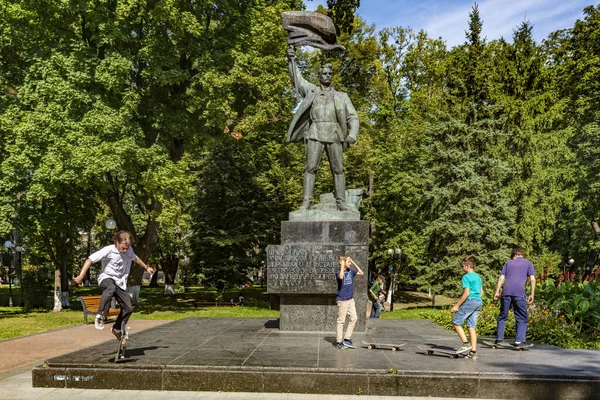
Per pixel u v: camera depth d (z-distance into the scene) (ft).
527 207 77.41
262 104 68.39
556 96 89.86
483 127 76.74
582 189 90.38
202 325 36.76
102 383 21.74
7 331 45.85
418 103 103.81
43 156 55.72
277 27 68.18
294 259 31.89
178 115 62.49
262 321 39.55
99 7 59.31
